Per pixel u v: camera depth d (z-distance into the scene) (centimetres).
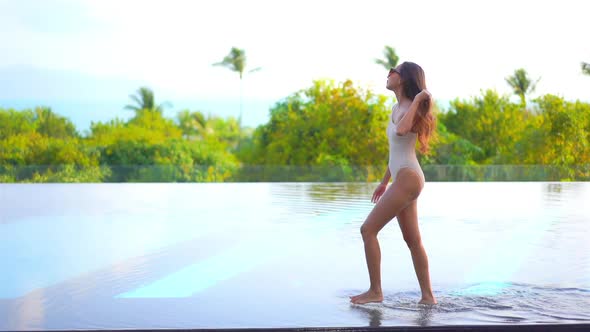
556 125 2292
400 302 348
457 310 329
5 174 1991
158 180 2111
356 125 2334
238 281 415
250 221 782
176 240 619
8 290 387
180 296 369
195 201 1111
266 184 1761
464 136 2719
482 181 1962
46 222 785
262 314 324
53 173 2019
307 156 2369
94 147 2409
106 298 363
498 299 355
